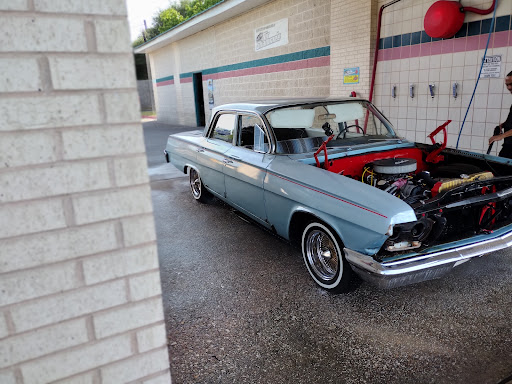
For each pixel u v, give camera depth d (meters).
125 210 1.32
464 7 5.73
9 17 1.08
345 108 4.29
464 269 3.57
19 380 1.27
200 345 2.68
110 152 1.27
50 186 1.20
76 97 1.19
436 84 6.41
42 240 1.22
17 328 1.24
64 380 1.34
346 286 3.10
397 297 3.17
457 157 4.05
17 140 1.14
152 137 14.62
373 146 4.07
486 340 2.60
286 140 3.87
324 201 3.02
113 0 1.19
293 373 2.38
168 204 6.04
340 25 7.99
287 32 10.20
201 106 17.50
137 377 1.47
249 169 3.95
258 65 11.79
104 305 1.35
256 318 2.96
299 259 3.95
